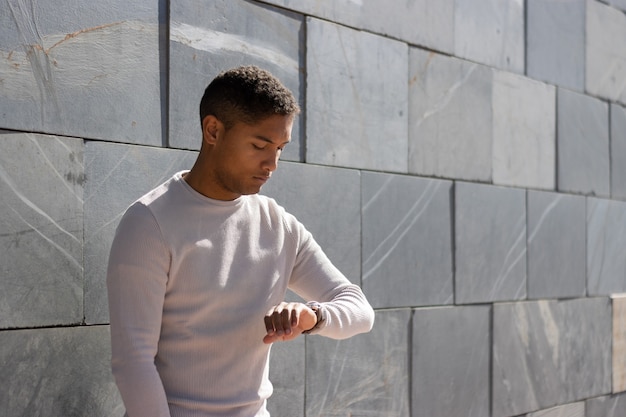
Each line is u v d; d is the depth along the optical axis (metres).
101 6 2.58
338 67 3.45
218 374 2.17
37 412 2.39
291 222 2.39
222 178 2.15
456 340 4.04
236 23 3.03
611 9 5.42
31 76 2.39
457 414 4.04
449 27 4.06
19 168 2.35
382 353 3.63
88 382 2.52
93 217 2.54
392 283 3.68
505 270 4.39
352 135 3.51
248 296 2.22
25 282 2.36
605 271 5.27
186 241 2.11
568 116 4.95
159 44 2.76
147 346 2.01
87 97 2.53
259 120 2.08
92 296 2.53
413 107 3.83
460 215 4.09
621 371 5.38
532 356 4.58
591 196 5.15
